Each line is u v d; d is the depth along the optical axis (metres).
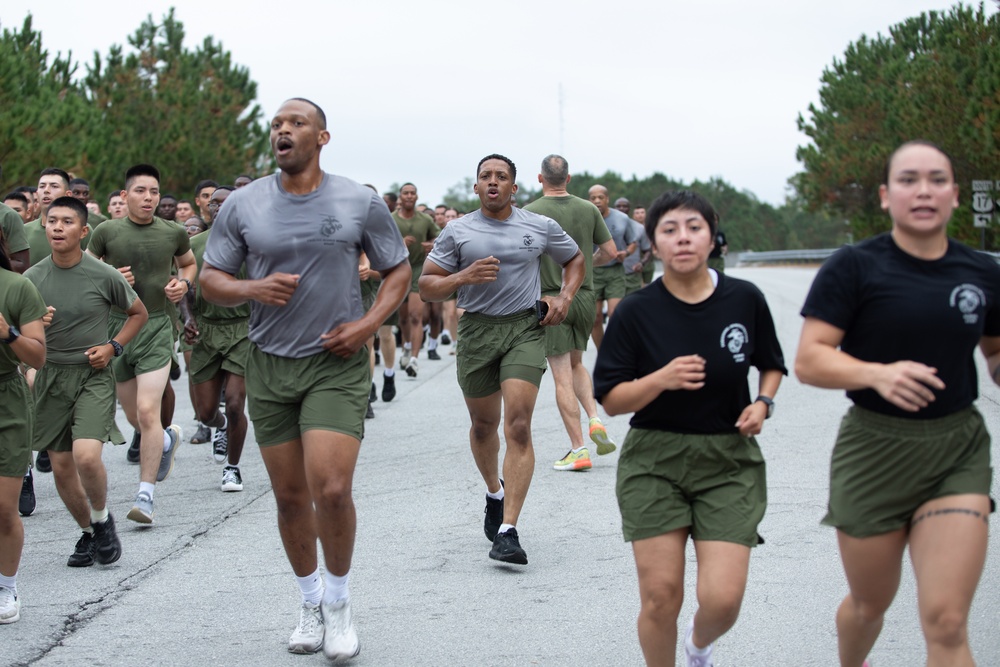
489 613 5.39
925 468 3.70
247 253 4.90
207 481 8.73
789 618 5.18
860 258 3.75
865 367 3.59
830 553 6.18
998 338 3.82
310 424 4.69
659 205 3.99
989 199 25.50
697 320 3.99
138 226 8.05
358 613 5.44
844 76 43.97
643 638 3.99
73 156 21.45
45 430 6.33
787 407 11.21
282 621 5.36
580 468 8.70
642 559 3.97
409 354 15.68
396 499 7.91
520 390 6.30
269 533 7.05
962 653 3.53
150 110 33.16
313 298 4.76
